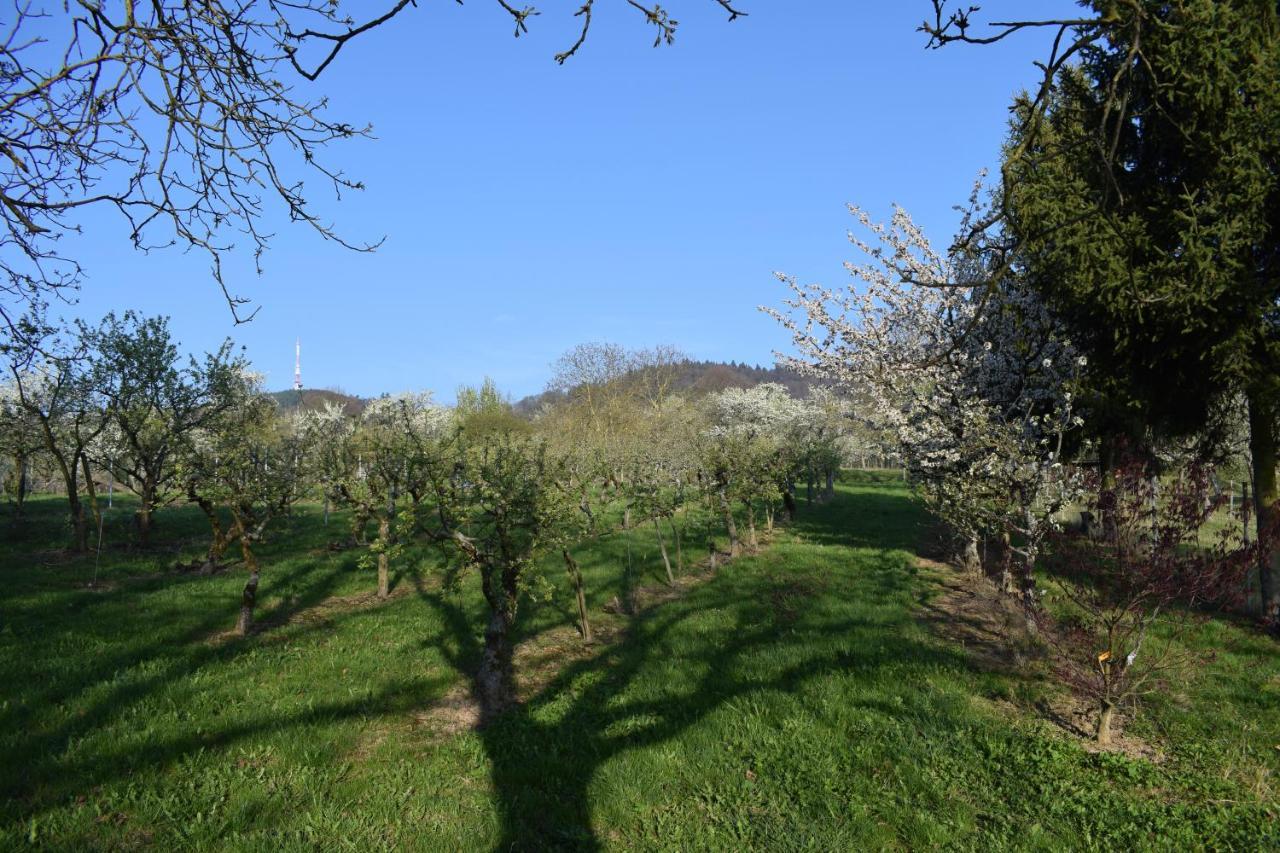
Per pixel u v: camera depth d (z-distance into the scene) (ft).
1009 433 36.96
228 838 18.74
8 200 12.30
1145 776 21.93
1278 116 31.35
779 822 19.79
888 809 20.33
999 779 21.97
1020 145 12.42
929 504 43.32
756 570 56.03
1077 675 25.14
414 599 47.11
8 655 32.83
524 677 32.76
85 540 70.69
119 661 32.53
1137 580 23.65
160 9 12.05
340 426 59.72
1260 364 36.19
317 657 34.53
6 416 69.36
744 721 26.32
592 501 79.87
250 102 13.26
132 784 21.04
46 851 17.72
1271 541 26.81
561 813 20.62
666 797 21.52
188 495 53.88
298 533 80.89
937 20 11.67
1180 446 48.85
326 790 21.62
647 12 10.50
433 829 19.61
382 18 10.68
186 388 68.28
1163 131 35.01
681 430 72.28
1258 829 18.98
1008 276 39.14
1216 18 30.27
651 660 34.19
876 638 35.42
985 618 39.78
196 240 14.25
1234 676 30.27
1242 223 32.40
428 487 37.40
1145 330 36.91
